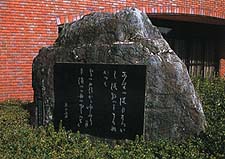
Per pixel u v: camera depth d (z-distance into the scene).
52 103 6.40
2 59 10.03
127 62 5.50
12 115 7.31
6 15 10.05
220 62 16.48
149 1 12.27
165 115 5.33
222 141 4.94
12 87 10.21
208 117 5.98
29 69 10.43
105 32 5.92
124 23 5.79
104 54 5.74
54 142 5.55
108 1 11.51
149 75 5.34
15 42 10.20
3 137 5.81
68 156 5.00
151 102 5.34
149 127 5.36
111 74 5.60
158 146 5.12
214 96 7.25
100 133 5.71
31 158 4.96
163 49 5.52
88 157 4.93
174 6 12.85
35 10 10.43
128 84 5.43
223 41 16.42
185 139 5.30
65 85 6.21
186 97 5.33
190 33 16.17
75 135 5.83
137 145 5.20
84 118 5.94
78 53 6.07
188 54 16.27
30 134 5.98
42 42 10.56
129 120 5.41
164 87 5.31
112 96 5.59
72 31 6.43
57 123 6.31
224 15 14.50
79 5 11.05
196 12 13.49
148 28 5.89
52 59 6.44
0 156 5.06
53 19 10.69
